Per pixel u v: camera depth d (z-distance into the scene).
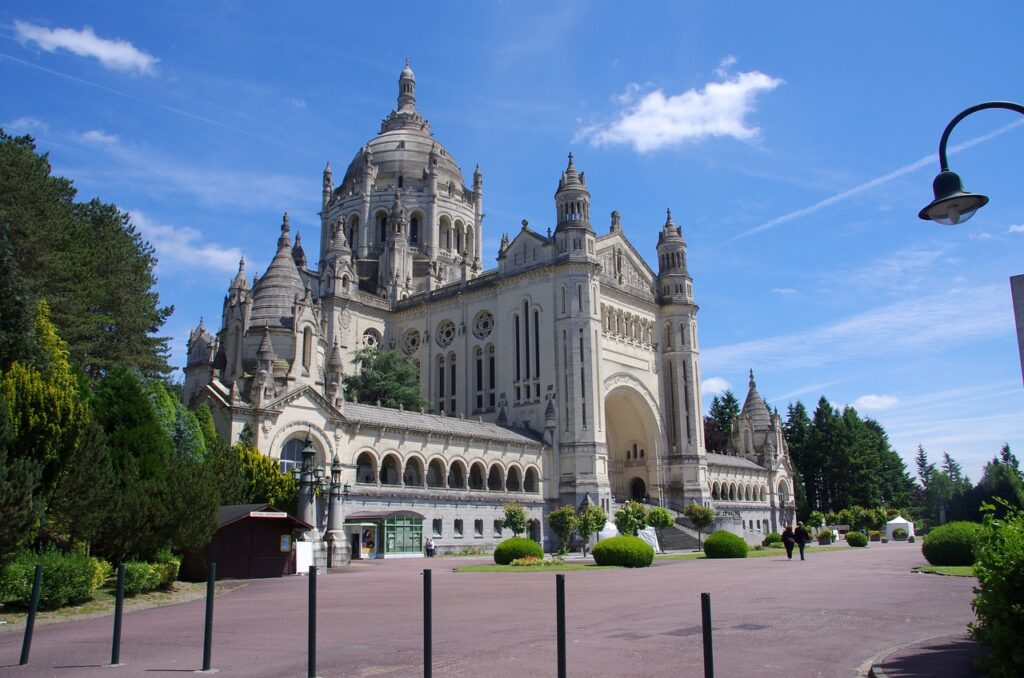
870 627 20.23
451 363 94.12
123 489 33.91
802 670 14.88
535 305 86.69
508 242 100.06
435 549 67.81
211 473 37.84
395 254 102.56
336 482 52.06
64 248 58.19
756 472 117.69
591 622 21.66
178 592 33.84
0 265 37.62
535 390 85.12
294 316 64.06
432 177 110.31
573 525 61.06
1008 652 12.34
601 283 91.12
